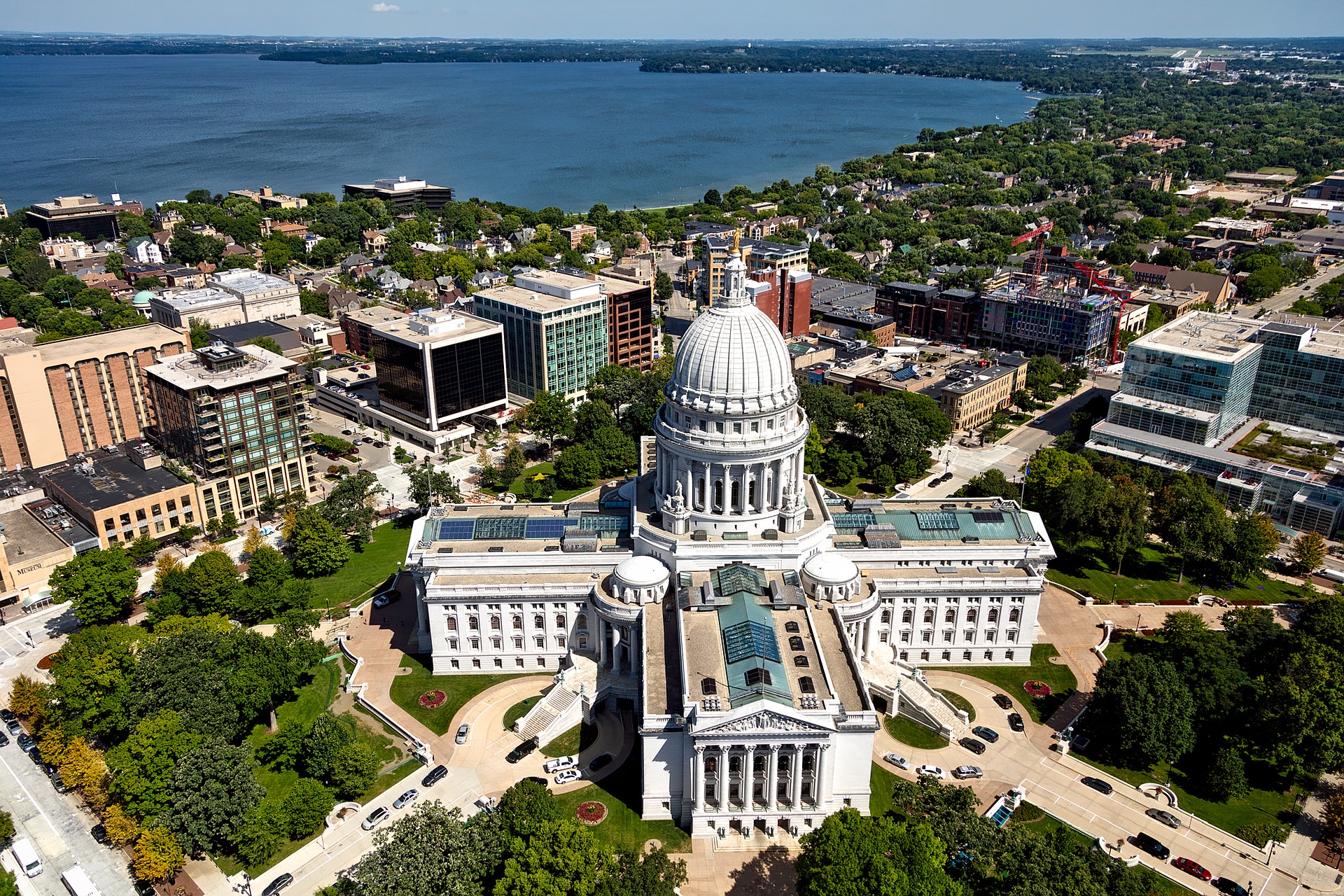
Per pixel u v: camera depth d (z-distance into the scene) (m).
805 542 178.75
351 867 138.25
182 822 137.12
